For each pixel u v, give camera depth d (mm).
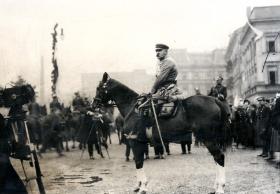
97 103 8516
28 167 7156
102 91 8453
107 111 21719
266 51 22734
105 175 10078
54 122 16328
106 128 18734
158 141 7898
